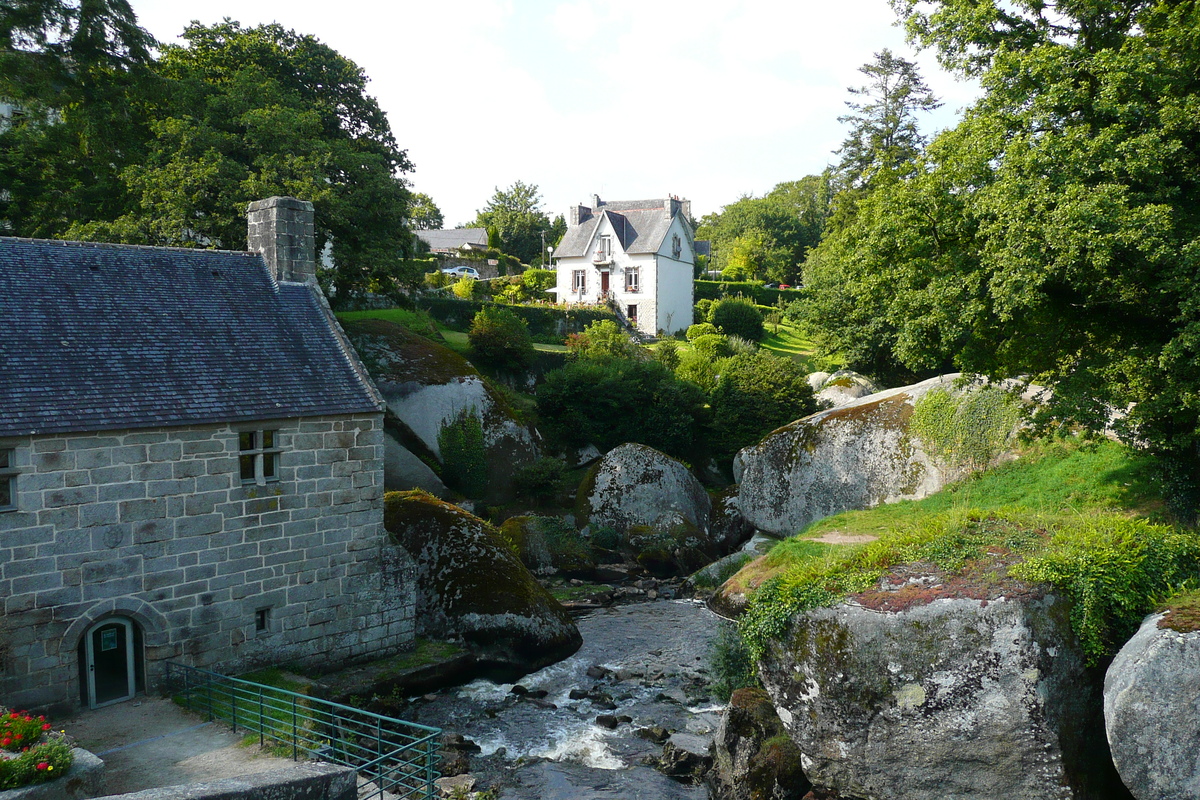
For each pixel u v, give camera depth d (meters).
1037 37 18.98
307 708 15.58
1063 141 15.80
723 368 44.31
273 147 31.59
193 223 28.91
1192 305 14.44
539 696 20.22
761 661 13.88
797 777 14.09
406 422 33.94
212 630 17.84
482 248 83.75
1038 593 11.76
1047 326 18.45
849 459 27.86
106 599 16.30
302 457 19.20
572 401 40.12
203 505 17.56
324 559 19.67
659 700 19.89
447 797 14.90
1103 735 11.72
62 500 15.66
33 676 15.45
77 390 16.34
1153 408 16.34
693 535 31.89
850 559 13.86
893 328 37.69
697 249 109.62
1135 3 18.19
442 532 23.20
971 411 25.19
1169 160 16.12
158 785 13.06
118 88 31.22
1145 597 11.73
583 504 33.81
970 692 11.66
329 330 21.77
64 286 18.20
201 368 18.50
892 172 22.48
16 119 31.62
